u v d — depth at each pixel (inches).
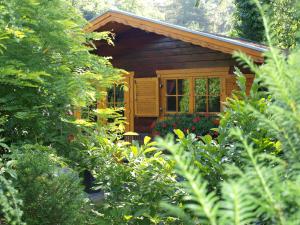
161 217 96.1
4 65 131.1
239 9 639.8
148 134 402.9
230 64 355.3
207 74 368.8
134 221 104.3
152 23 323.3
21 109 143.6
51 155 116.6
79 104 154.3
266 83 26.3
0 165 96.3
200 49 372.2
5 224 73.2
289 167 29.5
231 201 18.7
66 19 163.6
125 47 405.1
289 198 24.4
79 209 104.4
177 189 96.2
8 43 137.9
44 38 150.9
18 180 97.8
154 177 102.0
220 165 79.8
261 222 55.1
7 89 144.1
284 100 25.8
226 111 86.7
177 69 385.1
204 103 370.9
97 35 177.9
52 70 148.6
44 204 96.8
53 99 151.9
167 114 391.9
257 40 626.5
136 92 407.8
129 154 120.8
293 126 26.9
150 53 400.5
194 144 93.8
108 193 115.3
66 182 103.1
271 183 24.3
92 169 129.5
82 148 143.7
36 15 151.3
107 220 105.7
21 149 122.1
